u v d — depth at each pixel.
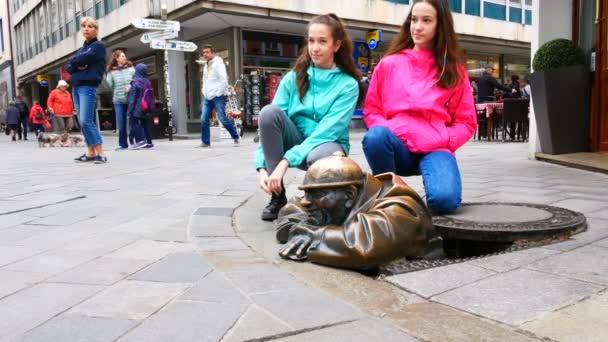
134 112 10.20
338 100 3.17
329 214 2.54
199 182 5.33
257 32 17.89
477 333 1.69
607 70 6.15
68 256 2.63
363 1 17.94
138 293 2.08
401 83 3.24
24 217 3.64
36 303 1.98
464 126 3.35
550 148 6.39
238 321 1.80
